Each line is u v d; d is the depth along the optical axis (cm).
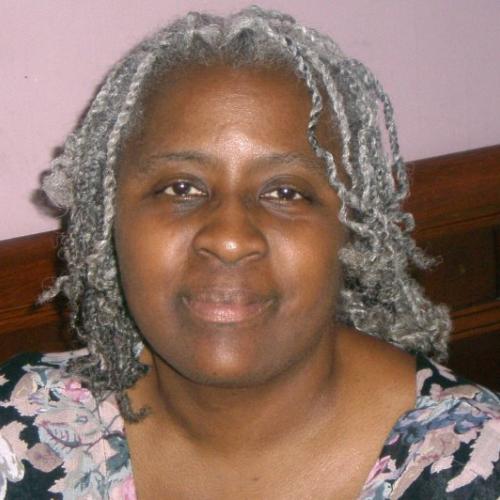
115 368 87
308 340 75
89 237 85
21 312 126
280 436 80
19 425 86
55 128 125
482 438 77
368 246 80
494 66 146
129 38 125
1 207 126
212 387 76
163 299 74
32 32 120
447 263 146
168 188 74
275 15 81
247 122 71
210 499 82
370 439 81
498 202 146
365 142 77
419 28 139
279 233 72
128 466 84
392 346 87
